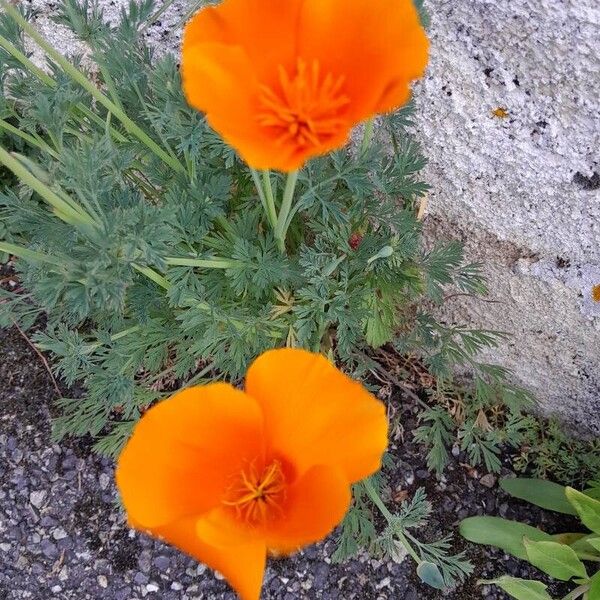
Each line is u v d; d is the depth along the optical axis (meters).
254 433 0.19
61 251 0.26
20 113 0.35
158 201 0.32
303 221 0.34
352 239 0.32
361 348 0.38
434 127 0.31
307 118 0.17
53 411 0.38
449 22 0.27
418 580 0.36
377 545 0.33
